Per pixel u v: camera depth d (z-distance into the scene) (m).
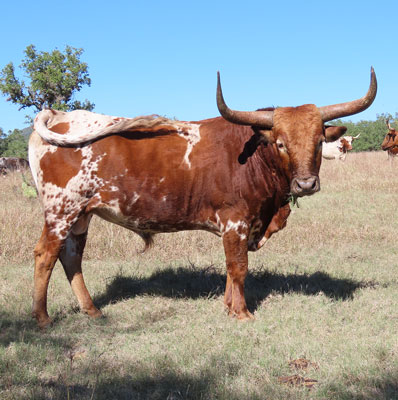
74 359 3.88
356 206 12.12
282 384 3.33
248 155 4.75
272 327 4.50
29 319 4.89
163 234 8.59
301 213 11.12
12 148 68.00
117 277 6.25
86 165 4.73
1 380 3.44
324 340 4.10
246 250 4.87
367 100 4.34
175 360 3.75
